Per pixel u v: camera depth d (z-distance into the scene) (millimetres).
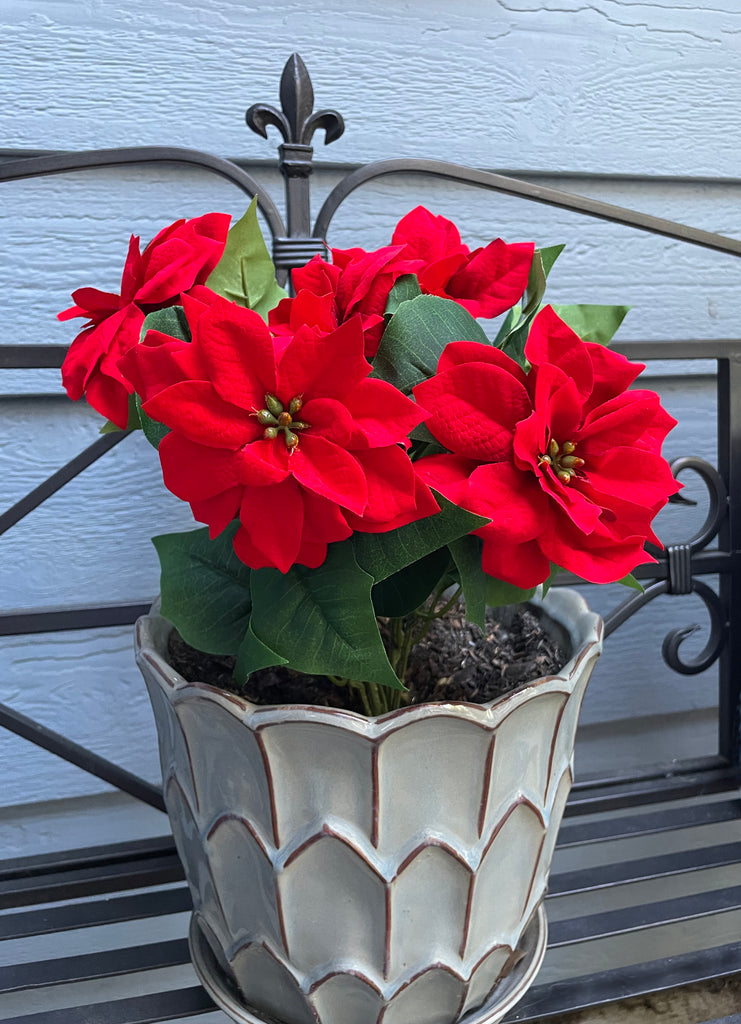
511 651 877
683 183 1319
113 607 1040
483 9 1208
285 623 673
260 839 724
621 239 1303
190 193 1164
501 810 738
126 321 701
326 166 1189
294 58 977
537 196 1062
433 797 710
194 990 950
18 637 1183
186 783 770
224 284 759
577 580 1187
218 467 603
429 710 678
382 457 608
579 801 1145
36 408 1155
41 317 1137
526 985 840
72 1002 1212
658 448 700
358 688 781
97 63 1108
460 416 635
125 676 1229
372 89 1189
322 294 703
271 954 760
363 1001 763
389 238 1226
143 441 1198
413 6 1188
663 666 1392
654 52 1271
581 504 609
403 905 731
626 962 1361
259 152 1177
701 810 1167
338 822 706
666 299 1333
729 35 1296
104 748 1230
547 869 842
